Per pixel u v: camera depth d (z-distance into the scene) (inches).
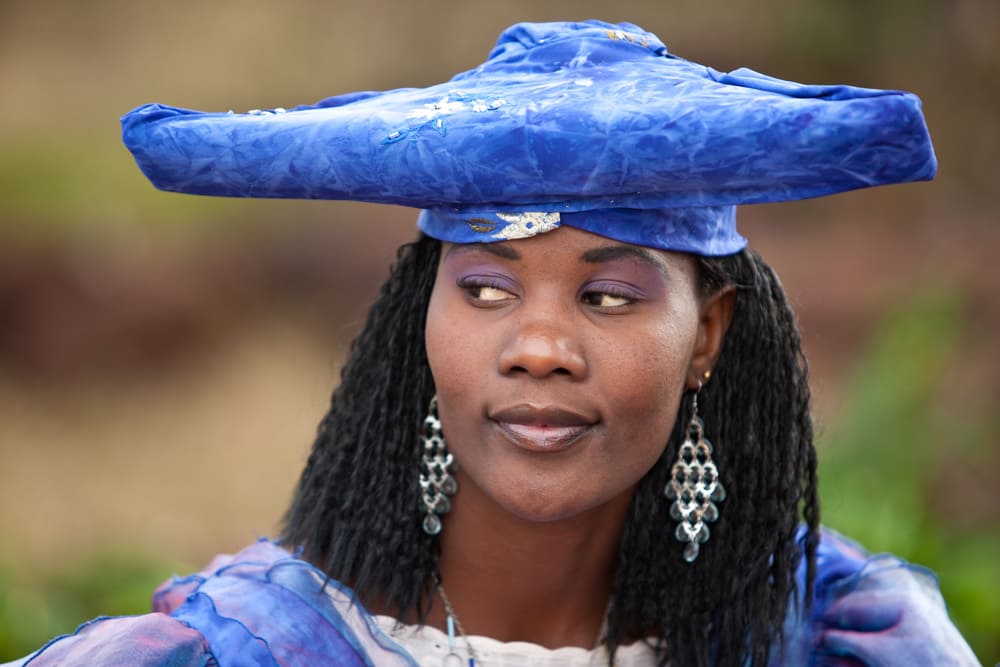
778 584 245.1
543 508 212.4
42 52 1533.0
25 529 867.4
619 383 209.3
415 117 196.4
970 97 1187.3
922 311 615.5
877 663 245.3
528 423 209.6
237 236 1247.5
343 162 198.1
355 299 1170.0
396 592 230.1
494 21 1572.3
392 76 1561.3
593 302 210.8
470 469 217.8
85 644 209.9
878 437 581.6
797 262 1117.1
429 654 230.2
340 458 236.7
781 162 187.8
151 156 201.3
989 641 484.1
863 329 995.3
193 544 875.4
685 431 238.8
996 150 1171.9
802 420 247.6
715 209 220.8
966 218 1152.2
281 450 1008.9
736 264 233.5
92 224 1236.5
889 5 1267.2
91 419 1058.7
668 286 213.9
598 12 1540.4
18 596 516.1
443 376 214.8
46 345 1125.7
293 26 1581.0
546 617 236.2
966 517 674.8
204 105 1530.5
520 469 211.8
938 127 1194.0
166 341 1140.5
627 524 238.5
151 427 1045.8
